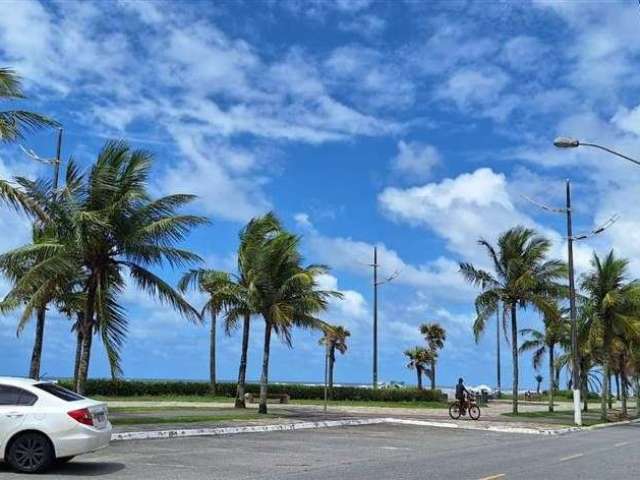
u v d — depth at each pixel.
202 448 18.17
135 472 13.35
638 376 56.22
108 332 23.70
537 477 13.88
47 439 12.92
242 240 32.00
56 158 24.86
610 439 26.28
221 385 55.28
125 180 22.83
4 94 18.50
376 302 55.94
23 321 22.83
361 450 19.11
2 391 13.24
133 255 22.92
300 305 31.19
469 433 27.36
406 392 59.25
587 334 43.00
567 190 35.78
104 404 14.09
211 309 34.47
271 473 13.73
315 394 57.62
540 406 62.53
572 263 35.69
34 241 24.95
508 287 40.22
